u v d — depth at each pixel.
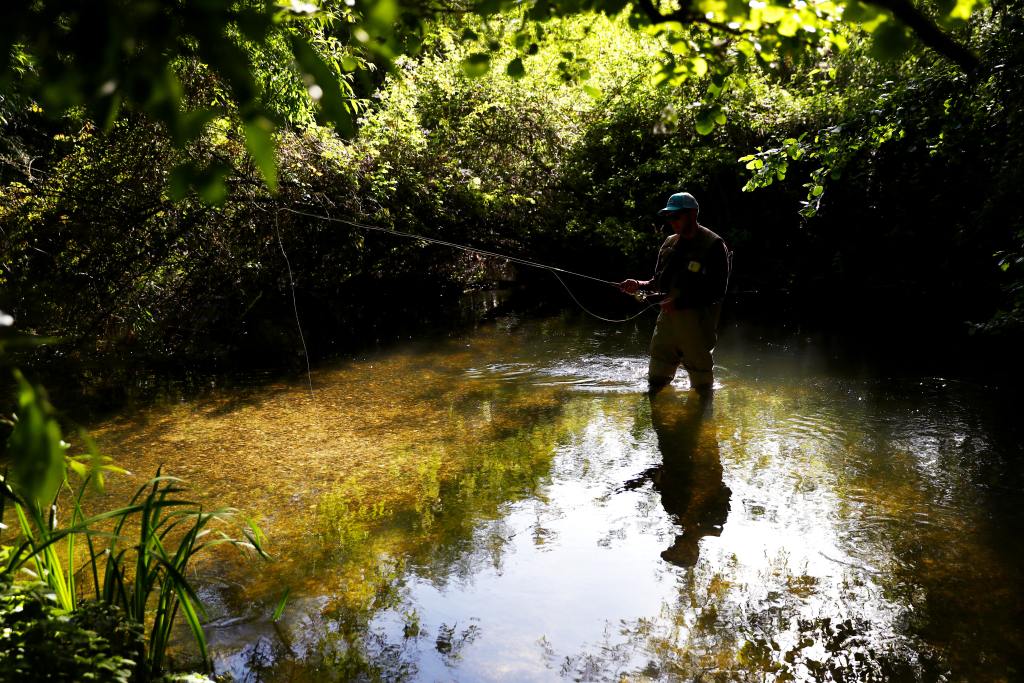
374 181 10.18
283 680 2.70
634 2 2.16
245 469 4.89
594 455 5.07
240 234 8.69
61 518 4.07
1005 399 6.05
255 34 0.99
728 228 12.88
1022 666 2.70
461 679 2.72
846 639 2.90
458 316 11.54
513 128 12.85
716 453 5.02
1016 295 6.68
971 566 3.41
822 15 2.36
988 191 8.34
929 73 5.64
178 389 7.12
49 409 1.03
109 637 2.45
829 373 7.12
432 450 5.26
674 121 3.12
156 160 7.62
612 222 12.60
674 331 6.57
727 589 3.30
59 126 7.79
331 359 8.51
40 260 7.55
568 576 3.45
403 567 3.55
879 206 11.21
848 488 4.34
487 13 2.44
